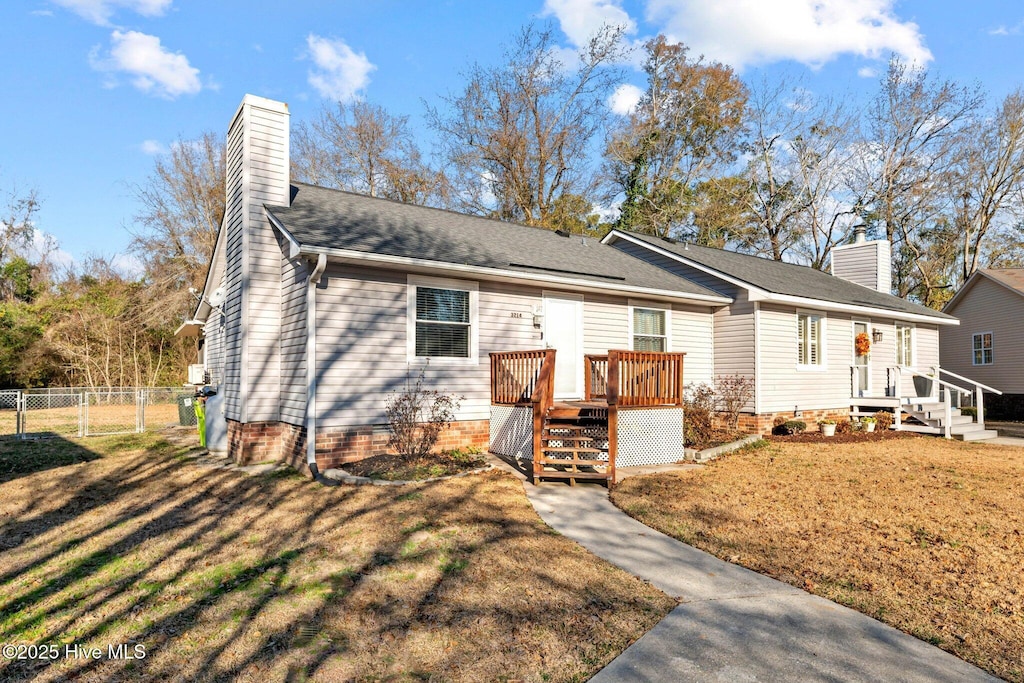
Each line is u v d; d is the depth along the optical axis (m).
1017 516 6.91
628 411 9.89
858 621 4.26
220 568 5.18
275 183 11.02
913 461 10.59
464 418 10.48
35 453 11.50
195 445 12.70
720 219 30.47
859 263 20.67
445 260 9.81
